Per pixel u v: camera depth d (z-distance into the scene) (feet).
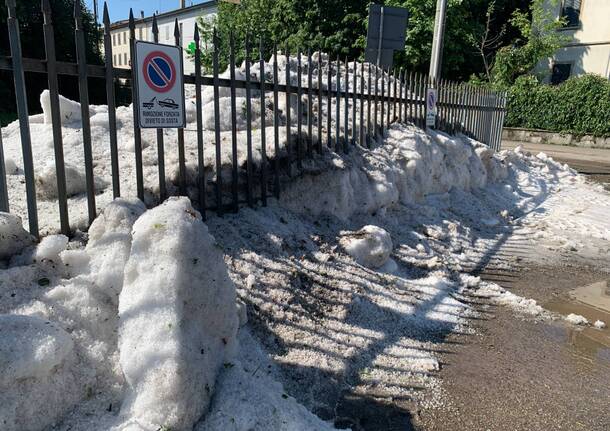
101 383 7.95
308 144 18.10
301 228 16.24
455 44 70.18
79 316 8.47
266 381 9.56
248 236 14.29
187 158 15.10
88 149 10.95
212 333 8.85
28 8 53.01
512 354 13.38
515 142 75.05
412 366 12.12
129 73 11.76
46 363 7.05
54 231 10.79
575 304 17.46
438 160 26.27
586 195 36.86
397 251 18.83
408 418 10.28
